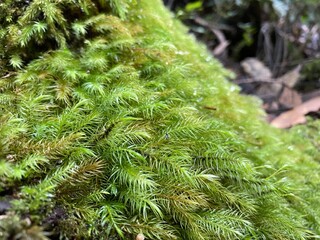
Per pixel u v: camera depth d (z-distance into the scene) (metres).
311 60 0.36
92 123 0.10
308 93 0.33
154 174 0.09
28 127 0.09
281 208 0.10
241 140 0.13
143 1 0.16
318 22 0.40
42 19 0.12
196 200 0.09
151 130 0.10
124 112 0.10
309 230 0.10
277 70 0.40
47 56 0.12
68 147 0.08
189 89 0.13
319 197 0.12
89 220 0.08
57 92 0.10
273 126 0.22
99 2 0.13
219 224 0.09
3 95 0.10
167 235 0.08
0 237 0.06
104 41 0.13
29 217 0.07
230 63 0.41
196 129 0.10
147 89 0.11
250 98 0.22
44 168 0.08
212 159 0.10
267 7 0.42
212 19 0.44
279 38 0.41
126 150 0.09
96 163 0.08
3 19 0.12
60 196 0.08
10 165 0.08
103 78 0.11
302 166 0.15
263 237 0.09
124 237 0.08
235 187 0.10
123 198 0.08
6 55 0.11
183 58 0.15
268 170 0.13
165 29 0.16
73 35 0.13
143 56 0.13
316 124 0.22
